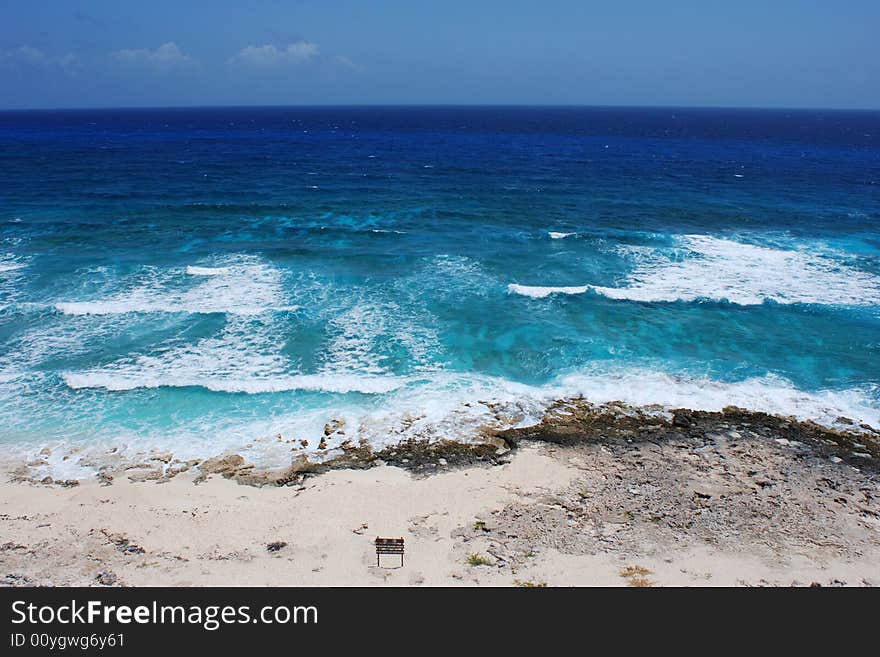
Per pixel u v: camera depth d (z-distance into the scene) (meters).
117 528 12.73
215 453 15.31
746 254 31.12
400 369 19.28
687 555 11.98
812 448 15.62
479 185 51.19
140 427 16.28
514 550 12.12
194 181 51.03
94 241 32.03
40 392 17.75
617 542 12.38
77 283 25.91
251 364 19.45
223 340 20.98
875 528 12.91
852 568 11.66
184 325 22.02
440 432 16.17
